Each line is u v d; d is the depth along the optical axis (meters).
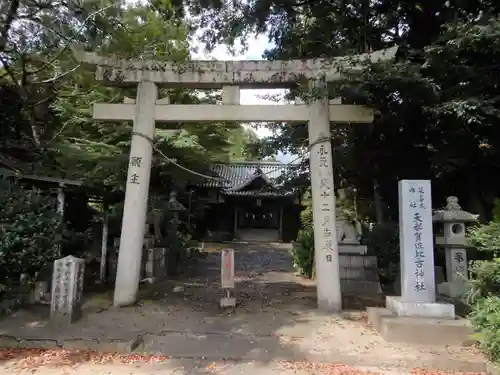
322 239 8.31
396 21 11.10
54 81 11.99
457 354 5.77
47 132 13.77
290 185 14.97
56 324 6.95
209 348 6.09
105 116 9.08
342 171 13.13
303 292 10.20
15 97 11.39
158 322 7.23
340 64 8.42
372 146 11.32
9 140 11.57
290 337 6.46
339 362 5.71
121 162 12.11
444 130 9.35
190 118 8.98
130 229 8.53
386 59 8.19
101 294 9.36
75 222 13.72
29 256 8.11
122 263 8.41
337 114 8.86
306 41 11.98
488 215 10.53
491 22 7.22
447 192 11.61
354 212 14.64
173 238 14.98
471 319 5.62
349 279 10.84
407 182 7.11
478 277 5.97
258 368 5.46
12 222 8.13
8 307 7.47
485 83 8.07
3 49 10.47
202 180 26.77
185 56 13.77
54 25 10.33
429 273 6.85
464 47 7.51
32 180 9.96
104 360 5.71
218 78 9.02
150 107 9.02
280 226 30.97
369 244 12.16
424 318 6.55
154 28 13.43
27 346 6.18
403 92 8.14
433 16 10.63
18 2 9.63
